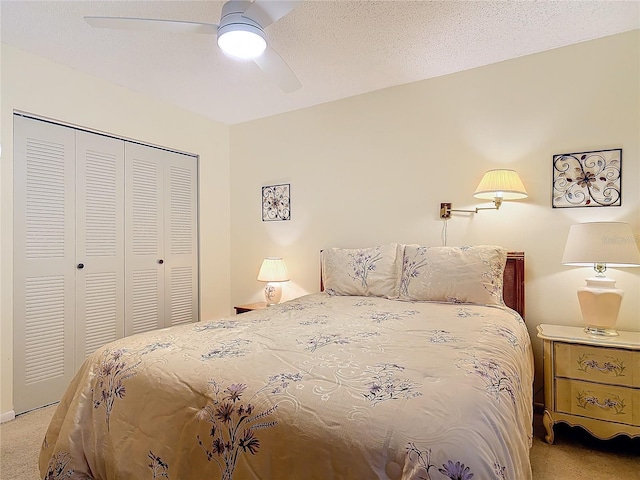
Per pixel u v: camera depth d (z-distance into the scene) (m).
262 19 1.60
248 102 3.27
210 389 1.08
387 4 1.92
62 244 2.60
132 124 3.00
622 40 2.22
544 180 2.43
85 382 1.39
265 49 1.79
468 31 2.18
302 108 3.40
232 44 1.69
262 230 3.67
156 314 3.23
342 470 0.81
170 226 3.36
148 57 2.47
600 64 2.28
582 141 2.32
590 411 1.91
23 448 1.93
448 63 2.58
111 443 1.23
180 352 1.33
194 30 1.69
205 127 3.64
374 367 1.13
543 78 2.43
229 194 3.89
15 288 2.35
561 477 1.68
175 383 1.15
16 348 2.35
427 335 1.53
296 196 3.45
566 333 2.10
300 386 1.01
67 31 2.16
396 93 2.94
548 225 2.42
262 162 3.66
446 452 0.76
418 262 2.49
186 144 3.45
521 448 0.97
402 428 0.81
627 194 2.20
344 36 2.22
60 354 2.58
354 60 2.53
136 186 3.08
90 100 2.72
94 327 2.78
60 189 2.59
